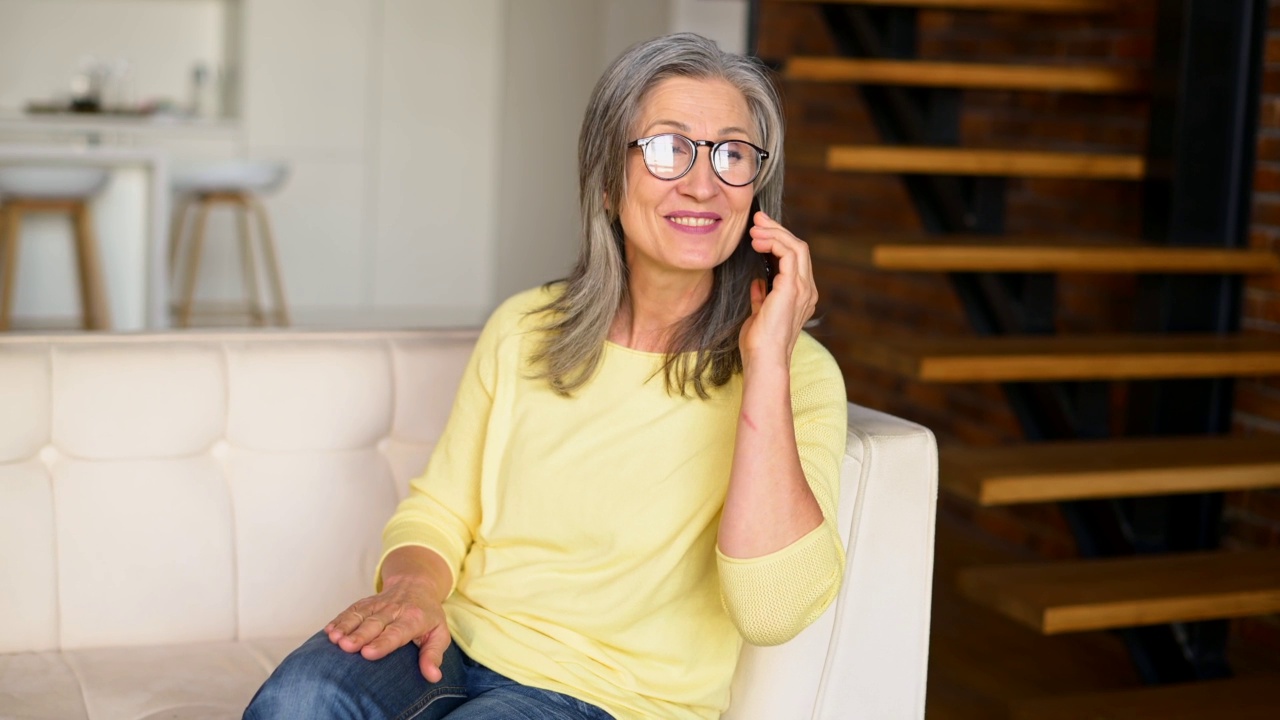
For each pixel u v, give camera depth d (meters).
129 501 1.99
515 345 1.74
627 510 1.59
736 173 1.59
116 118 6.62
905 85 3.89
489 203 7.49
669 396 1.61
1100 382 3.37
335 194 7.21
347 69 7.12
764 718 1.71
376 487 2.13
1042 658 3.25
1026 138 4.30
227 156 6.97
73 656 1.92
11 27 6.96
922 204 3.94
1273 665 3.20
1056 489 2.83
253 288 6.50
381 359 2.15
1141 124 3.83
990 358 3.05
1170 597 2.68
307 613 2.07
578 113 6.90
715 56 1.63
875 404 4.91
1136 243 3.56
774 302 1.49
